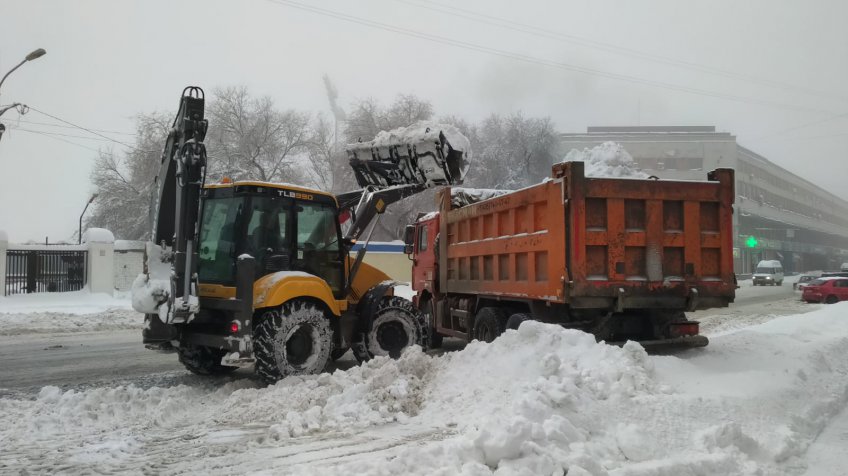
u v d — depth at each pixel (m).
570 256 7.56
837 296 27.67
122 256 26.12
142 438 5.40
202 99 7.43
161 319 7.23
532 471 4.06
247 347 7.23
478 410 5.69
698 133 62.91
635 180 7.80
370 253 31.50
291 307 7.68
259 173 40.84
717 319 18.77
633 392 5.68
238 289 7.36
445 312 11.84
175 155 7.41
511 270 9.02
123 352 11.97
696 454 4.74
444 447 4.38
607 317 7.93
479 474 3.93
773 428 5.47
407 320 9.41
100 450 5.03
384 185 11.05
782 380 6.82
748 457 4.84
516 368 6.23
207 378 8.78
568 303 7.71
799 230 92.94
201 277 8.22
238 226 7.93
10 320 17.95
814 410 6.22
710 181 8.18
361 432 5.51
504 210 9.23
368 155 10.97
